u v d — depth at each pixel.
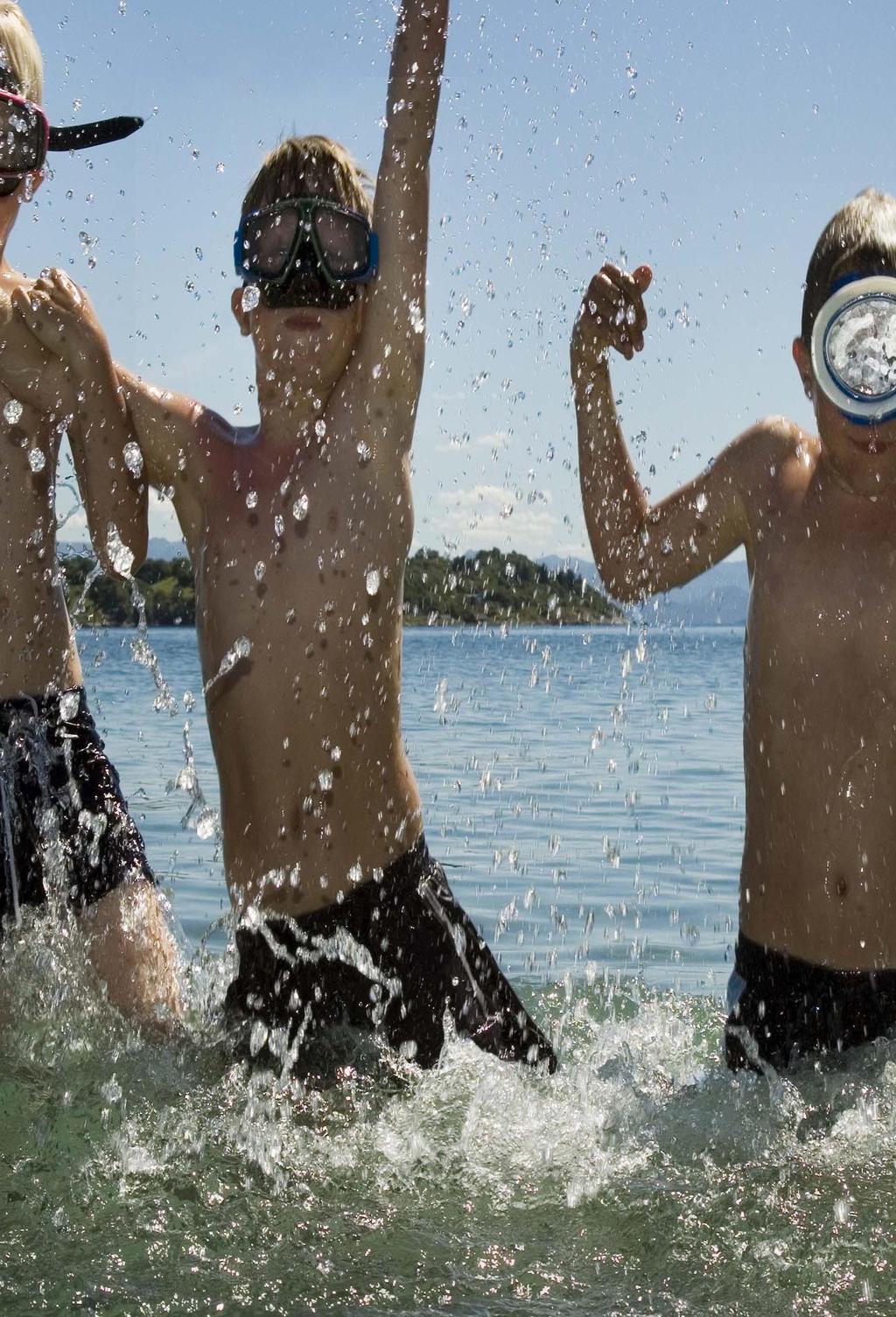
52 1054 2.66
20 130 2.88
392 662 2.73
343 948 2.68
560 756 6.81
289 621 2.68
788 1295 1.81
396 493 2.72
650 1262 1.90
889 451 2.54
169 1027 2.83
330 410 2.73
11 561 2.90
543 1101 2.47
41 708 2.95
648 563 2.83
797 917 2.57
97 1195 2.08
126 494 2.79
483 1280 1.85
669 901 4.29
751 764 2.65
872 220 2.60
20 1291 1.81
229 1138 2.30
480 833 5.11
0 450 2.88
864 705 2.54
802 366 2.70
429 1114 2.40
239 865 2.71
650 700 9.42
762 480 2.73
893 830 2.53
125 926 2.93
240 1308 1.77
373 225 2.73
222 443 2.80
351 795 2.68
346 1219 2.02
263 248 2.70
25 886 2.93
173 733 6.87
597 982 3.52
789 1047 2.58
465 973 2.77
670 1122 2.36
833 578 2.57
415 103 2.74
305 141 2.81
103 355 2.79
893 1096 2.42
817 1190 2.11
